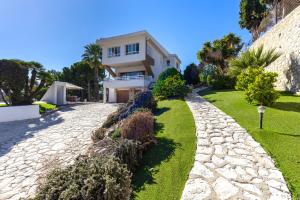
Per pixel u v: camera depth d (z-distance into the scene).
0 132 11.19
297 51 11.38
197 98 14.34
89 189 2.84
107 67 25.16
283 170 4.18
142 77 21.30
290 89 12.07
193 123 7.79
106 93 24.11
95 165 3.36
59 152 7.76
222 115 8.80
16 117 14.73
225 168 4.45
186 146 5.82
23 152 8.00
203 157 5.03
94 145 6.50
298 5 12.30
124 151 4.88
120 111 10.81
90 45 31.33
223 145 5.63
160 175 4.60
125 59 22.97
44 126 12.34
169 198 3.75
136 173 4.88
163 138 6.71
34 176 5.94
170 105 11.69
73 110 17.64
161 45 26.47
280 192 3.54
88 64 35.94
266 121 7.09
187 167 4.69
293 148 4.93
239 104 10.28
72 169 3.35
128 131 6.39
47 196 2.80
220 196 3.56
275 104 9.47
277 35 13.93
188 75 30.02
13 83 16.50
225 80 18.66
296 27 11.52
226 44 23.98
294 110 8.16
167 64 32.38
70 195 2.72
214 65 23.73
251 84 9.50
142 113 7.52
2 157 7.59
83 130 10.68
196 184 3.97
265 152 4.98
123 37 22.70
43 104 19.64
